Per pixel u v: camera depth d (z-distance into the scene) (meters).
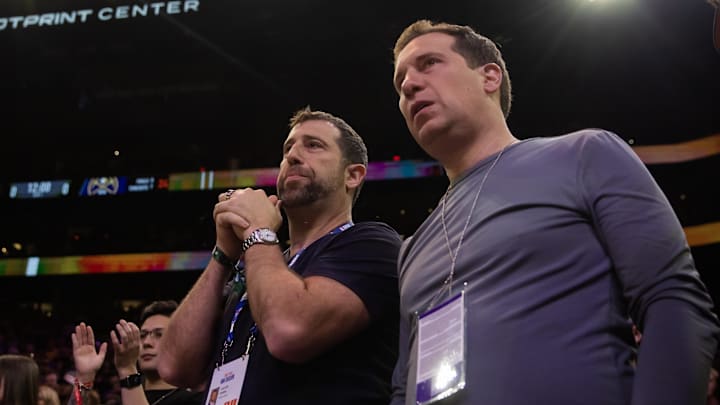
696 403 0.78
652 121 12.99
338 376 1.38
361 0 12.57
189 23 13.16
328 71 13.76
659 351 0.82
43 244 15.66
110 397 8.89
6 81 14.16
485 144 1.26
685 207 12.80
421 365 1.01
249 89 14.33
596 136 1.07
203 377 1.62
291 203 1.70
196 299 1.62
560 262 0.97
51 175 15.73
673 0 10.88
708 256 12.50
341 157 1.77
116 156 15.81
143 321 2.97
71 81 14.23
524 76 12.83
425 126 1.26
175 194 15.22
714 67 11.95
